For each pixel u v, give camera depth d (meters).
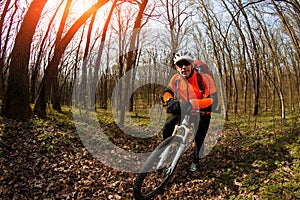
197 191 5.30
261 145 7.40
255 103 16.08
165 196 5.22
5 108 9.08
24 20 9.43
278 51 15.64
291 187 4.71
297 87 14.60
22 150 6.64
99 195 5.27
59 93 18.00
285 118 13.10
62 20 12.64
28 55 9.50
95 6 11.09
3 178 5.26
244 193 4.94
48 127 8.79
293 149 6.54
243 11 14.80
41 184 5.37
